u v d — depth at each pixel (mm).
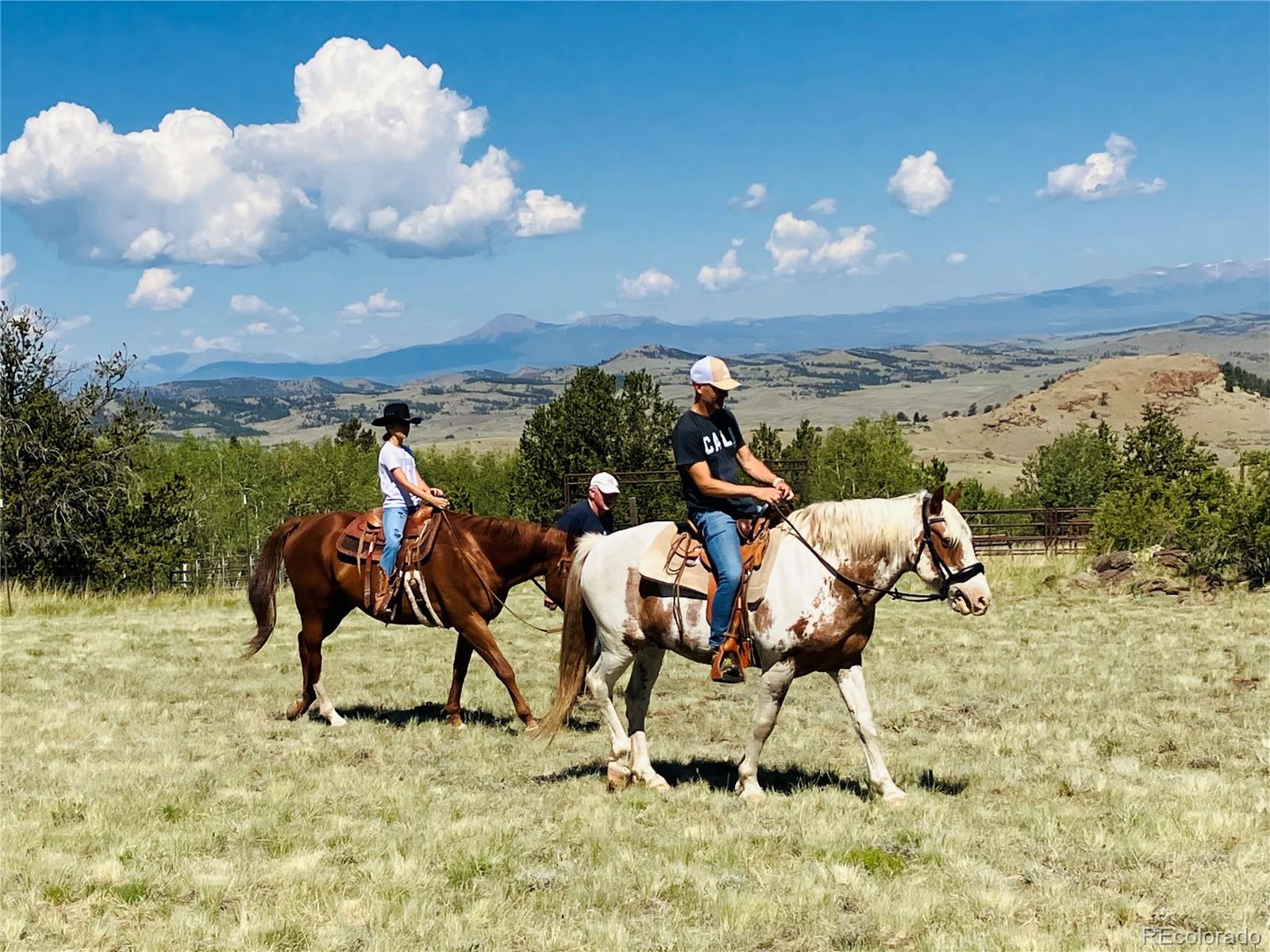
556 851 7059
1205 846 6844
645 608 8367
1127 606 19500
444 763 9484
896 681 13062
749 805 7930
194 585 30453
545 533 10820
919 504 7688
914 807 7746
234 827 7570
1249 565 21344
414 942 5672
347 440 99500
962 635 16703
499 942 5652
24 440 29344
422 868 6742
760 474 8180
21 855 6926
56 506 29125
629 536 8672
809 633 7785
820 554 7840
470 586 10781
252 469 67000
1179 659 14055
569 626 8844
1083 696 11922
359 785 8719
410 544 10867
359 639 17859
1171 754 9352
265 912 6012
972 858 6734
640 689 8742
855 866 6594
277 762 9633
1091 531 28500
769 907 5984
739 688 13062
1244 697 11656
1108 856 6711
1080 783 8375
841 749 9859
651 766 9094
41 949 5625
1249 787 8164
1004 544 32750
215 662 15594
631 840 7227
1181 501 24734
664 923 5875
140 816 7840
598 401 50656
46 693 13148
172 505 32219
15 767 9336
